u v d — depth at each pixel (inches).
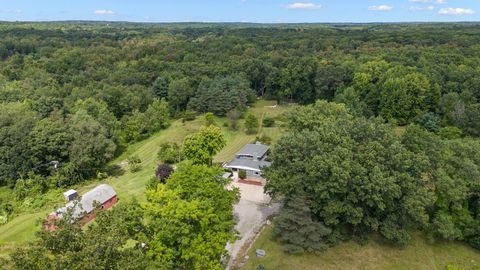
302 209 1157.7
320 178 1199.6
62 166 2012.8
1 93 2883.9
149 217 869.2
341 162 1178.0
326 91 3321.9
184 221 873.5
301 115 1908.2
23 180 1893.5
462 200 1261.1
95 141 2028.8
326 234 1188.5
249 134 2583.7
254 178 1843.0
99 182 1977.1
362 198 1149.1
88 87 3129.9
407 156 1185.4
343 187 1151.6
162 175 1727.4
